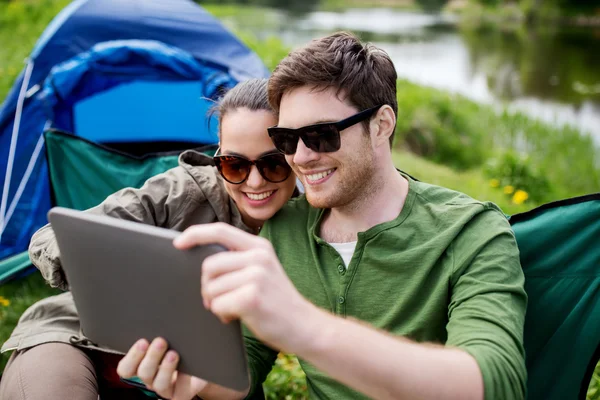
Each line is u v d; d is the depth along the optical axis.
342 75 1.31
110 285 1.04
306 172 1.37
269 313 0.85
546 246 1.47
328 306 1.44
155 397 1.55
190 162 1.90
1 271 2.78
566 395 1.45
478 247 1.29
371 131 1.37
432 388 0.93
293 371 2.31
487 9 25.11
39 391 1.54
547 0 23.08
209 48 3.45
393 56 14.44
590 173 6.86
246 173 1.62
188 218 1.74
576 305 1.44
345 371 0.90
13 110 3.14
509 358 1.04
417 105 8.10
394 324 1.35
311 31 17.56
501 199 4.71
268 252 0.89
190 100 3.46
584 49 16.19
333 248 1.44
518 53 15.47
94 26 3.33
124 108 3.52
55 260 1.53
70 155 2.47
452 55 14.98
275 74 1.38
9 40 8.73
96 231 1.01
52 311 1.79
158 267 0.96
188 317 0.97
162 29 3.41
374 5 29.38
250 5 25.84
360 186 1.38
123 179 2.46
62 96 3.09
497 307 1.15
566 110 10.17
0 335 2.56
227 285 0.86
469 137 8.03
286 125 1.37
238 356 0.96
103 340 1.11
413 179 1.53
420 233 1.37
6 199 3.06
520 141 8.17
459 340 1.08
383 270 1.37
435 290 1.31
